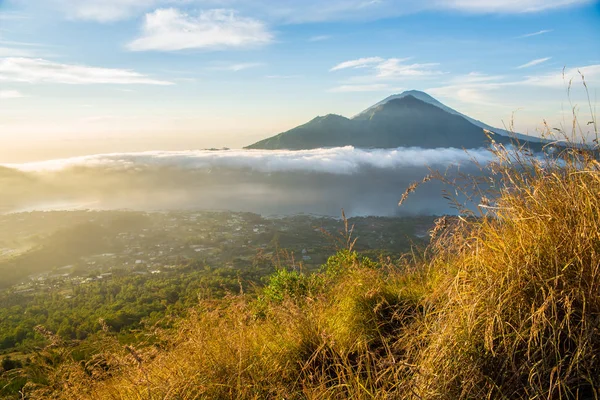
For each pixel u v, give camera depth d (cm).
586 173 269
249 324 375
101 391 309
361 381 274
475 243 288
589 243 243
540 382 219
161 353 328
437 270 361
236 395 281
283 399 273
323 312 369
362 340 316
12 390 323
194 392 284
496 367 236
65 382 312
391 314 345
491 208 293
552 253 251
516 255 261
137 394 288
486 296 254
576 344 224
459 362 240
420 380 244
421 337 282
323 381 282
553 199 278
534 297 244
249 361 311
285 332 348
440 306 298
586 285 238
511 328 243
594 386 215
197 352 317
